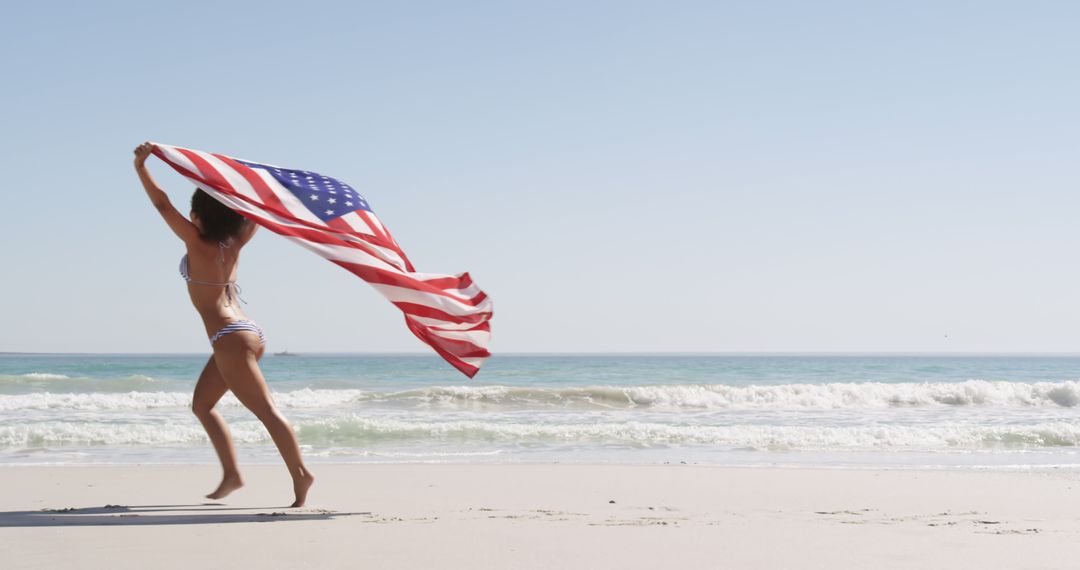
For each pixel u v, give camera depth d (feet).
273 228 15.24
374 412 52.95
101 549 12.08
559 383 108.27
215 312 15.46
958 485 22.98
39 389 78.33
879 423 46.55
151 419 45.24
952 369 178.19
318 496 19.47
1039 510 18.63
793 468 26.78
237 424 37.45
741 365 192.54
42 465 26.30
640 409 57.82
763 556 12.23
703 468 26.45
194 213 15.56
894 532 14.65
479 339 16.83
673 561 11.79
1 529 13.89
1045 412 56.18
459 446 33.40
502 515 16.67
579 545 12.93
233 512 16.34
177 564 11.08
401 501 18.86
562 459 29.71
